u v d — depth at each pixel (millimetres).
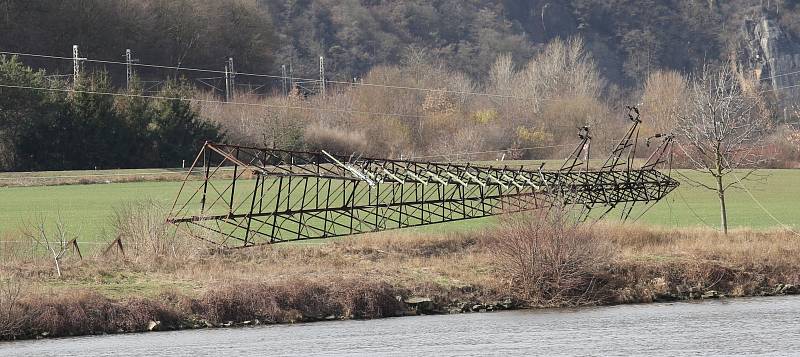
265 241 63844
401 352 45219
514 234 56031
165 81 174000
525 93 179250
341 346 46125
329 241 64688
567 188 67062
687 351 45500
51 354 44031
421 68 196250
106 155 142500
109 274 53688
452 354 44938
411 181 61094
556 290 55156
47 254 58562
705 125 82938
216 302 50188
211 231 62375
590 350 45719
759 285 58500
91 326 47938
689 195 106562
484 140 165000
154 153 145000
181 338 47250
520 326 50312
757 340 47500
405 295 53562
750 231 68562
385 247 62219
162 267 55594
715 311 53562
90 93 143125
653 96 165000
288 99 168500
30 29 177875
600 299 55375
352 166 58438
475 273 56594
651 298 56156
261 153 143750
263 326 49906
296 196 93625
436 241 63281
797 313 52906
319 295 52094
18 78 139000
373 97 173500
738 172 134750
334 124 159875
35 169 140375
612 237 63594
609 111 179750
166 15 194500
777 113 176125
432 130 169000
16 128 139375
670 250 61156
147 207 62344
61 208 89688
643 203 95312
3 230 72625
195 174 128625
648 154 152750
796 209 91875
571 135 168500
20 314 47188
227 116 155125
